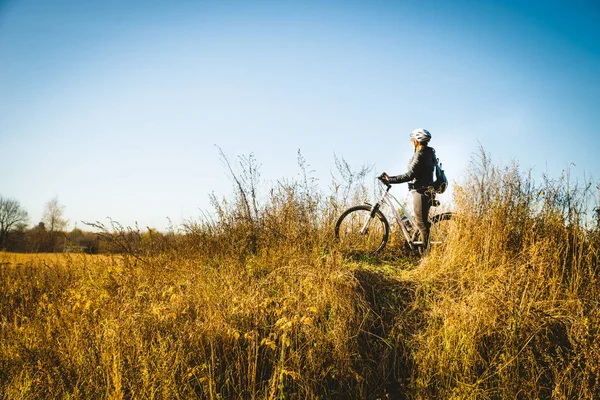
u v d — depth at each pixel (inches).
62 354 169.3
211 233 273.3
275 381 150.6
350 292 196.1
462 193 246.5
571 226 225.5
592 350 156.9
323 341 171.2
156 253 261.9
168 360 154.0
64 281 259.3
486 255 219.0
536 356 169.0
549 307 189.5
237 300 187.0
